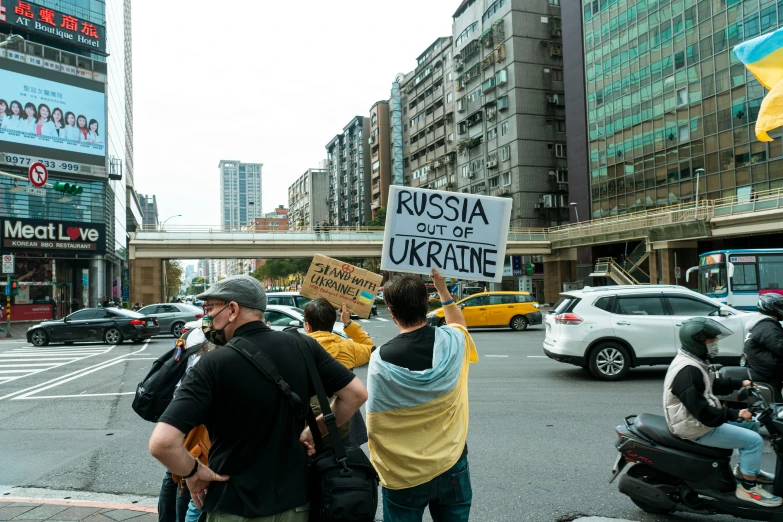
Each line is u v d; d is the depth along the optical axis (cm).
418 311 251
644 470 400
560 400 793
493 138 5653
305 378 212
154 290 3891
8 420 756
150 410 306
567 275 4625
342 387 221
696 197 3434
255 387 195
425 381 233
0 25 3166
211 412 196
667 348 942
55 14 3369
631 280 3622
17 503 435
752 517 364
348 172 10269
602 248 4434
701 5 3500
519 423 666
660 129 3841
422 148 7444
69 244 3256
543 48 5391
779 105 484
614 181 4291
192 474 186
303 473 202
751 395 365
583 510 411
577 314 957
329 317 383
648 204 3956
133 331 1889
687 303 963
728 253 1802
